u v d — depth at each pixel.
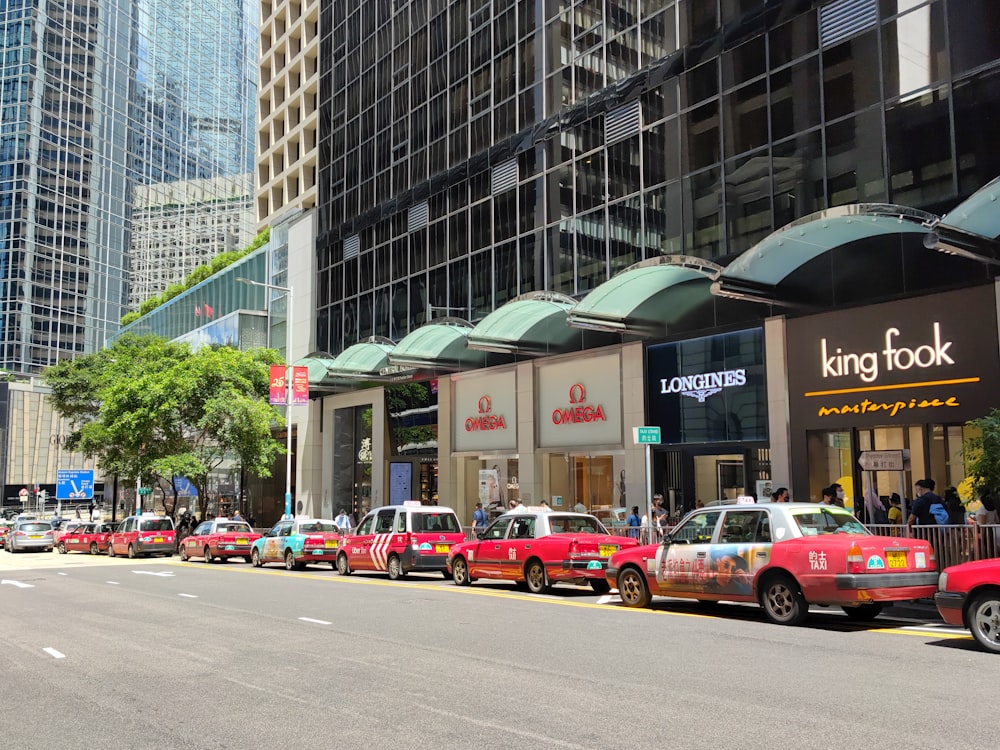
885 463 18.94
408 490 34.31
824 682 7.77
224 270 53.03
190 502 54.84
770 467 21.08
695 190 23.09
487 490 30.00
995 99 17.16
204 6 131.88
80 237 108.19
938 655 9.16
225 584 19.30
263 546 26.09
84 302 107.62
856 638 10.42
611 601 14.95
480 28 32.38
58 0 108.75
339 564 22.22
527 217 29.03
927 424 18.16
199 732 6.41
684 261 20.19
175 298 60.69
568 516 17.08
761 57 21.73
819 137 20.25
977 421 13.70
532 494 27.75
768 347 21.25
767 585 11.95
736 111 22.22
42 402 96.06
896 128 18.73
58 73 107.88
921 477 18.27
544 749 5.75
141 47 119.94
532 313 26.38
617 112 25.78
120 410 35.12
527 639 10.54
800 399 20.52
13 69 104.62
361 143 39.88
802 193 20.45
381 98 38.66
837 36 20.05
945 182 17.81
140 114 118.38
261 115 60.75
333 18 43.50
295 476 42.50
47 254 104.44
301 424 42.03
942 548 13.59
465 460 31.58
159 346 40.09
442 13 34.88
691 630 11.19
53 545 43.06
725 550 12.52
